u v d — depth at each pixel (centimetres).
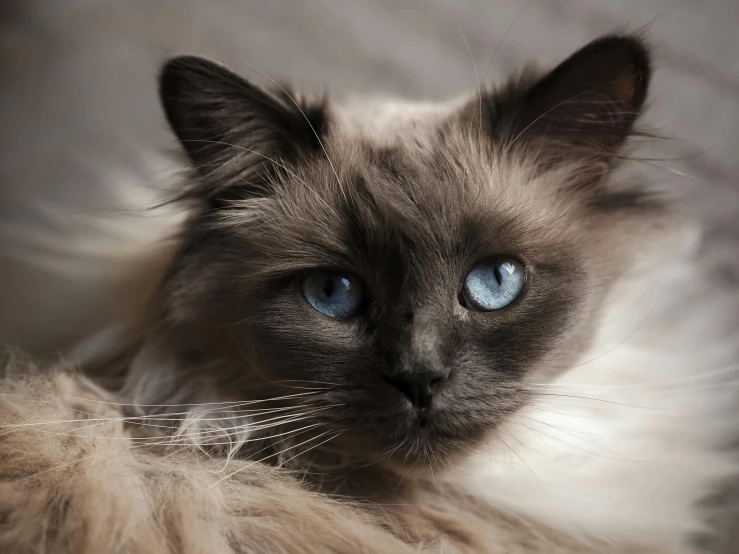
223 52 55
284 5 61
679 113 46
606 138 35
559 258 33
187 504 30
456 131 34
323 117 34
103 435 32
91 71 57
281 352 33
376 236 32
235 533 30
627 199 35
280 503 31
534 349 32
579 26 53
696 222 40
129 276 37
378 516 32
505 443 33
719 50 49
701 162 44
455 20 57
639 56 34
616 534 35
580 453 36
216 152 34
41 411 32
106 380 35
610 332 36
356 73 53
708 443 37
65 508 29
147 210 36
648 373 37
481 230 32
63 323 38
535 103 34
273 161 34
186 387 34
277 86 35
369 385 32
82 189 47
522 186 33
